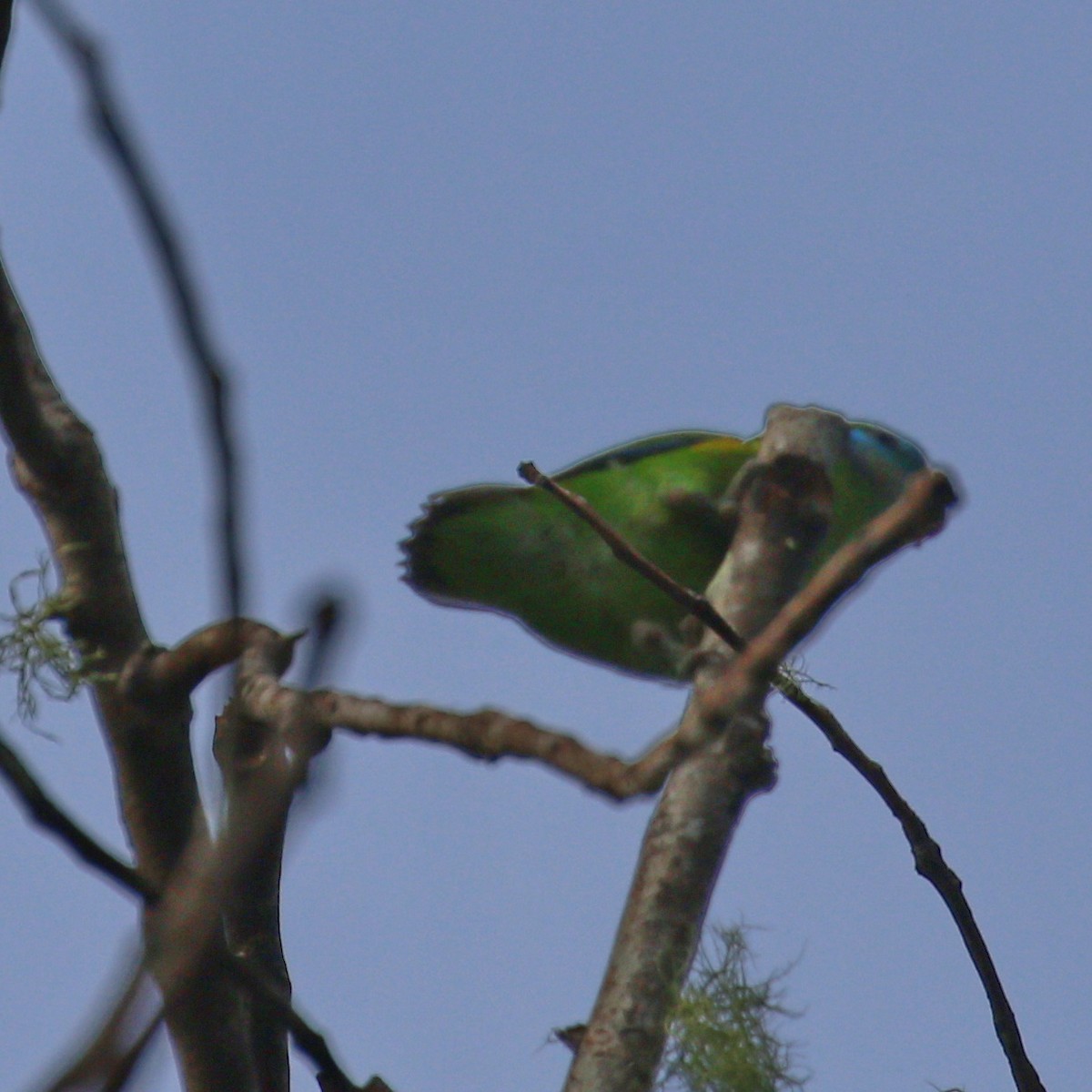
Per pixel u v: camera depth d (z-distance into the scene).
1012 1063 8.19
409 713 4.58
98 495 7.41
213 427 3.80
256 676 4.98
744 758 6.70
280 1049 7.36
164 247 3.79
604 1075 6.24
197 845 4.71
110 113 3.75
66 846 4.52
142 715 6.89
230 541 3.78
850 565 4.47
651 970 6.40
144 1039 3.50
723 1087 6.25
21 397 7.19
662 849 6.58
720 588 7.70
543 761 4.35
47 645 7.16
